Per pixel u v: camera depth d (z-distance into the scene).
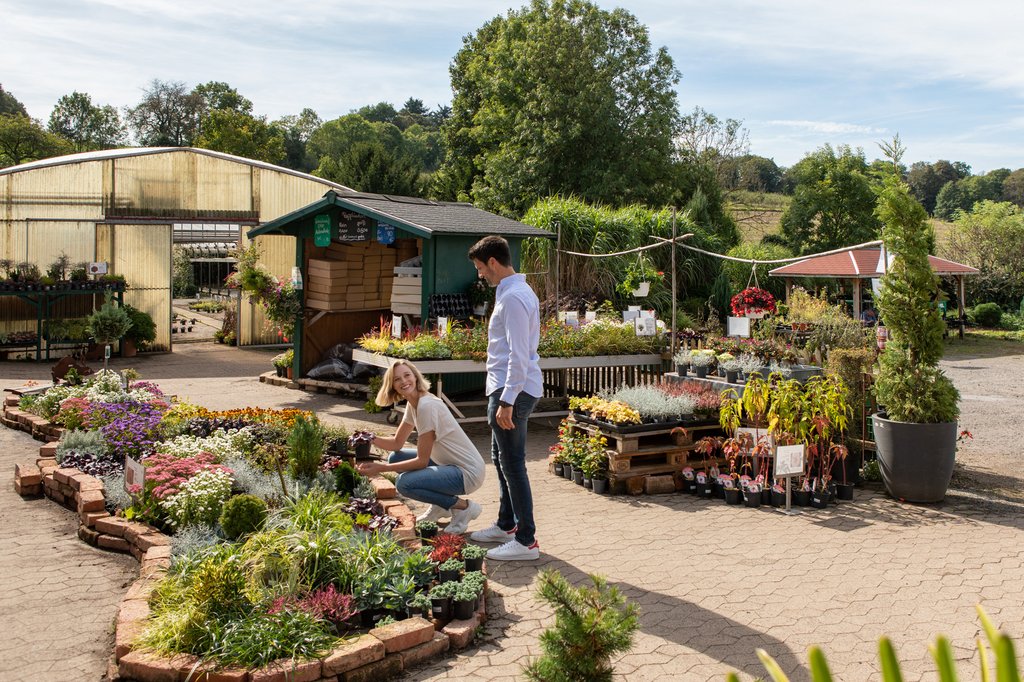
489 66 34.75
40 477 6.79
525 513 5.34
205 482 5.48
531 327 5.23
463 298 11.20
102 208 17.66
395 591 4.25
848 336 11.16
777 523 6.21
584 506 6.69
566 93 31.38
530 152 31.14
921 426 6.63
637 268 13.80
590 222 17.84
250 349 19.08
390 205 11.75
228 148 53.84
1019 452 8.97
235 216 19.08
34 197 16.92
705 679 3.73
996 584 4.92
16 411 9.40
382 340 10.17
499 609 4.56
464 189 39.00
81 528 5.73
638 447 7.16
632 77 32.12
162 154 18.16
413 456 6.29
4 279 16.19
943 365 17.33
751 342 8.98
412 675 3.81
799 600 4.66
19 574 5.01
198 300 33.28
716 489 7.00
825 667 1.38
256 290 12.70
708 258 20.95
